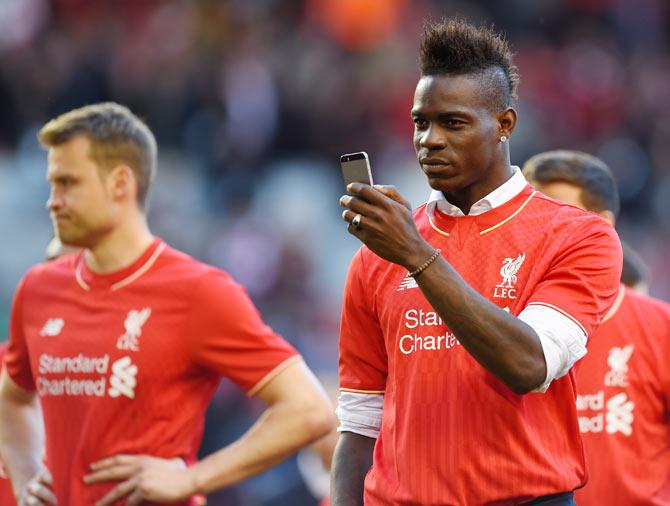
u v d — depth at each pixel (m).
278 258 41.94
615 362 15.17
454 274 10.64
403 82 51.72
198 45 51.12
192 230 42.19
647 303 15.49
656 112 56.16
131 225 15.51
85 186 15.33
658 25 60.28
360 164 10.77
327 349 38.22
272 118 49.62
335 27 54.84
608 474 15.02
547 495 11.32
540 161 16.16
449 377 11.47
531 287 11.43
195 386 15.25
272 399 15.17
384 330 12.05
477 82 11.44
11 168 46.69
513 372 10.66
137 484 14.69
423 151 11.50
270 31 53.16
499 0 57.78
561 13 58.34
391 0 55.81
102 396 15.00
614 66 57.00
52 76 48.97
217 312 15.04
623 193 52.03
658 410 15.17
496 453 11.29
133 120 15.79
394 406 11.81
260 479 25.33
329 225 45.94
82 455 15.02
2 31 51.72
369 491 11.96
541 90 54.72
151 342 15.00
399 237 10.58
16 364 16.22
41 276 15.92
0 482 17.23
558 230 11.61
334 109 50.06
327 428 15.34
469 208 11.92
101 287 15.41
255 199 45.97
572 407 11.66
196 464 15.00
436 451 11.41
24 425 16.45
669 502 15.02
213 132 47.69
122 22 52.84
